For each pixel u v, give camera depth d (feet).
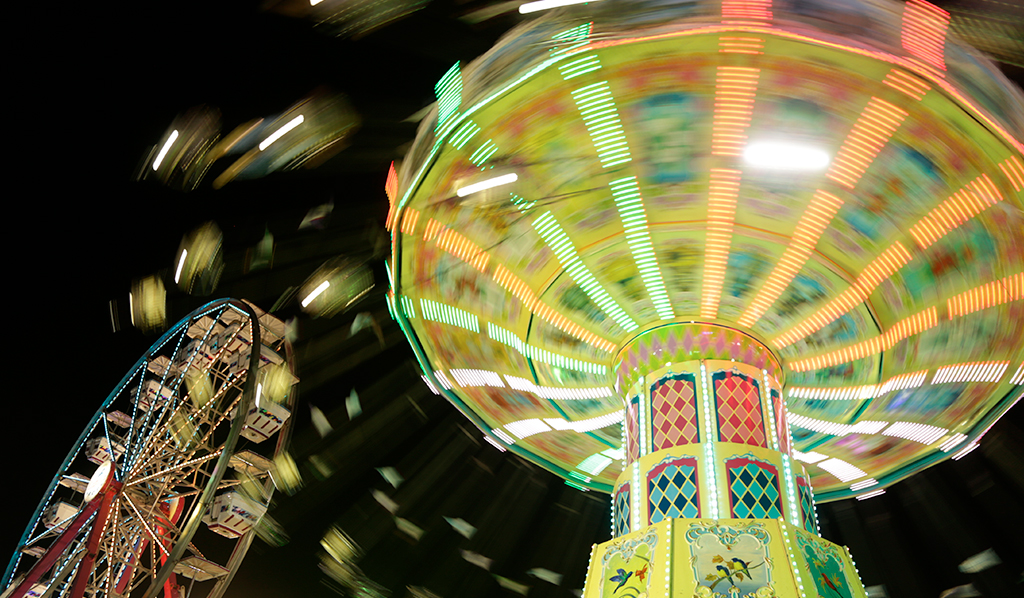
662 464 19.94
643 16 15.71
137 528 36.09
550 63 16.20
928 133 16.19
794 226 19.31
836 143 17.22
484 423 27.50
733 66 15.96
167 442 37.29
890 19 15.35
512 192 19.48
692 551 17.62
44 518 39.86
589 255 20.84
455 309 22.63
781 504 19.11
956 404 22.95
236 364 39.32
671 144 17.99
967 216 17.49
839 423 24.64
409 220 20.12
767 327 21.79
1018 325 19.30
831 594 17.20
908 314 20.15
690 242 20.18
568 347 23.39
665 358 21.72
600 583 18.70
